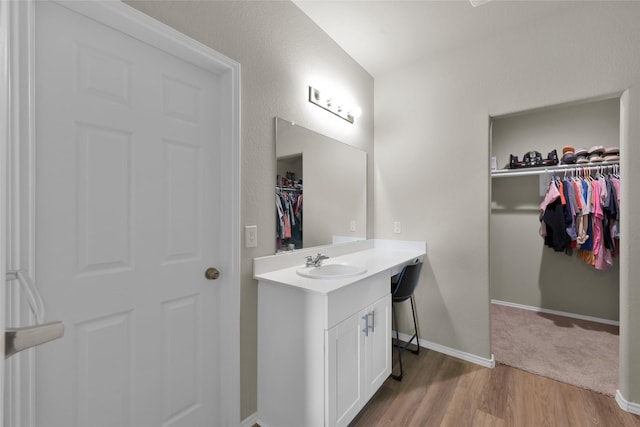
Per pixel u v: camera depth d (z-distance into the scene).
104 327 1.13
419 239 2.55
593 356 2.34
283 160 1.83
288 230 1.88
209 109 1.49
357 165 2.57
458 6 1.91
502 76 2.17
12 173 0.88
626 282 1.72
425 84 2.53
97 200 1.11
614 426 1.59
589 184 2.78
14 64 0.89
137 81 1.22
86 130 1.08
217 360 1.53
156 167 1.29
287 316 1.52
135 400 1.22
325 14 2.00
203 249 1.46
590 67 1.85
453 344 2.37
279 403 1.56
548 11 1.95
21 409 0.91
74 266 1.06
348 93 2.45
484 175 2.25
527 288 3.47
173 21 1.26
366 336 1.68
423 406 1.75
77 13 1.06
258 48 1.67
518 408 1.73
